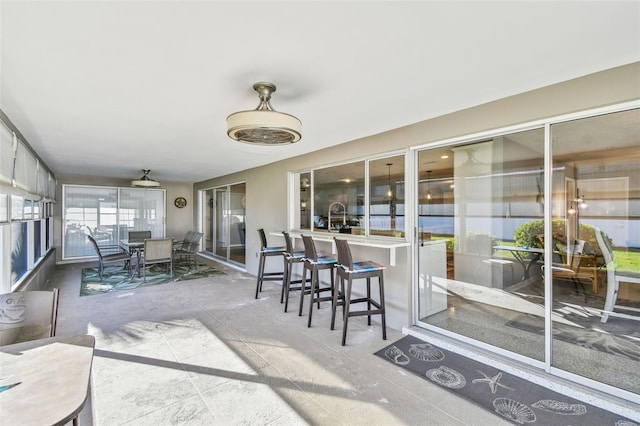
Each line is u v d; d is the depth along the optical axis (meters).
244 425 1.76
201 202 8.74
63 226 7.15
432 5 1.27
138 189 8.19
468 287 3.17
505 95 2.32
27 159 3.63
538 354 2.40
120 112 2.65
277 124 2.01
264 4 1.25
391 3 1.25
